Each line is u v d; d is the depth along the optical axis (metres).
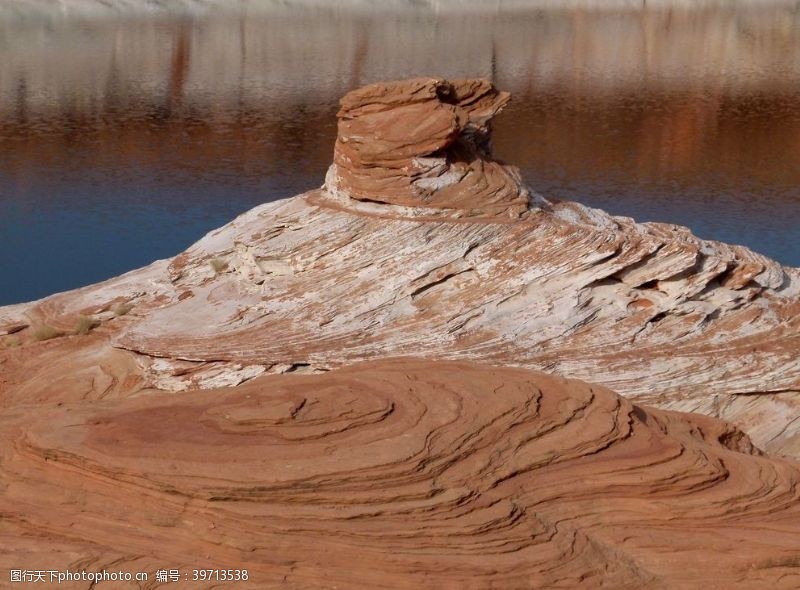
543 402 8.06
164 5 99.56
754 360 15.43
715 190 39.44
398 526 6.86
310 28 91.50
